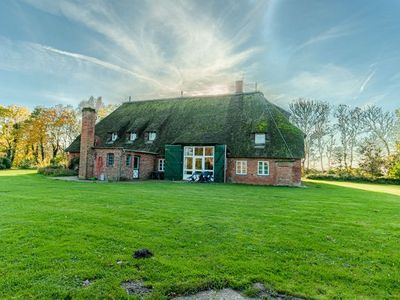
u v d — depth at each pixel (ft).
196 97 107.34
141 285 12.64
